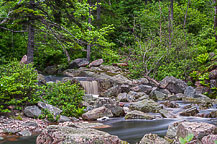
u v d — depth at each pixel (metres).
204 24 27.94
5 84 8.72
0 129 6.87
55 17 13.07
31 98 9.55
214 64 17.47
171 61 19.97
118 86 15.89
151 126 7.99
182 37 23.06
